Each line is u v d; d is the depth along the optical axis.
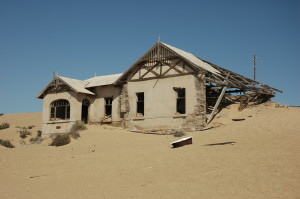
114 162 18.45
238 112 30.23
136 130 30.31
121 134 28.72
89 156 20.81
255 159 15.28
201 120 27.52
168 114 29.03
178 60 29.36
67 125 33.06
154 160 17.80
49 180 15.80
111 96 33.53
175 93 29.34
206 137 22.39
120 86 33.00
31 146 25.28
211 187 12.38
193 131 27.45
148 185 13.56
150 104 30.08
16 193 13.48
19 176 16.67
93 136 28.16
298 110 27.53
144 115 30.19
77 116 32.84
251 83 33.78
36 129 42.19
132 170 16.34
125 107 31.36
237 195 11.27
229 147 18.34
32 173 17.31
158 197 11.83
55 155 21.80
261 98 34.09
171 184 13.30
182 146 20.53
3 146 25.25
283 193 11.04
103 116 33.69
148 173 15.45
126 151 21.27
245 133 21.39
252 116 27.94
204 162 15.98
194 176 14.02
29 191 13.84
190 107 28.16
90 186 14.27
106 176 15.77
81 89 33.41
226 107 32.06
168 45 31.28
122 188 13.54
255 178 12.80
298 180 12.10
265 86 34.81
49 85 34.34
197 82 28.20
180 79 29.00
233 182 12.65
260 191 11.45
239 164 14.86
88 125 33.19
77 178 15.88
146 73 30.80
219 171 14.24
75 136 27.77
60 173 17.09
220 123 27.78
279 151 16.14
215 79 29.39
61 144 25.59
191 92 28.31
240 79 34.16
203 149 18.69
